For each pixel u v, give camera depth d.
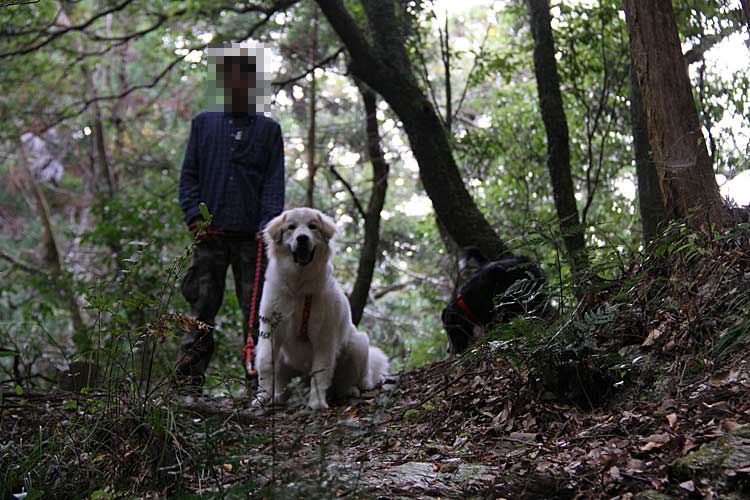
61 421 3.52
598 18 8.09
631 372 3.51
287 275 5.15
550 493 2.62
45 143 20.31
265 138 5.98
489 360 3.91
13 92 13.21
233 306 9.36
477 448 3.35
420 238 14.25
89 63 12.84
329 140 14.39
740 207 3.97
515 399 3.63
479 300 6.01
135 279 9.23
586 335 3.55
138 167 18.52
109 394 3.27
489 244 7.59
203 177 5.93
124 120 18.95
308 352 5.33
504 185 10.20
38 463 3.08
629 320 3.86
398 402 4.55
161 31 12.66
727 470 2.33
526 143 10.12
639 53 4.20
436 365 5.44
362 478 2.91
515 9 9.49
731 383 3.00
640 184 5.48
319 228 5.21
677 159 4.08
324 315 5.19
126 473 3.03
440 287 13.12
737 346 3.25
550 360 3.58
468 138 9.16
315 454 2.80
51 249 16.84
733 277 3.58
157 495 2.90
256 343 5.86
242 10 10.02
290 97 14.05
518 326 3.65
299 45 12.46
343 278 16.81
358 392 5.66
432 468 3.09
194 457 2.97
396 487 2.82
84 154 20.56
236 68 5.90
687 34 4.86
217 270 5.91
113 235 9.74
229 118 5.96
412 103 7.72
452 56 9.61
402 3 9.07
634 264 4.27
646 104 4.20
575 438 3.10
